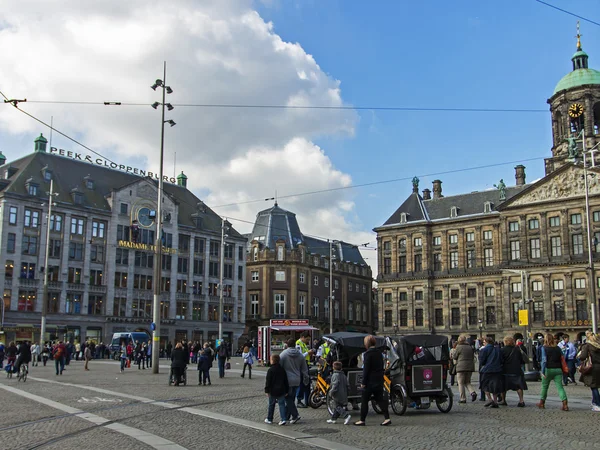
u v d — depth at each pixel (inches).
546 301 3058.6
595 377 687.1
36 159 3029.0
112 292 3088.1
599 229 2965.1
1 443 491.5
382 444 498.0
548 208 3132.4
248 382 1173.7
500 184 3440.0
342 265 4466.0
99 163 3378.4
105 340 3021.7
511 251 3255.4
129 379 1232.2
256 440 514.9
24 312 2736.2
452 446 483.5
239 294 3764.8
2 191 2748.5
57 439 509.7
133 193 3240.7
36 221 2847.0
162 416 660.1
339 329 4340.6
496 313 3312.0
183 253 3476.9
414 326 3582.7
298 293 3944.4
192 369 1608.0
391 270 3742.6
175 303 3383.4
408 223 3695.9
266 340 1909.4
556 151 3356.3
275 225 4050.2
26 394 900.6
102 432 548.1
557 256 3078.2
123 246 3152.1
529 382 1180.5
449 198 3715.6
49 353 2233.0
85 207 3024.1
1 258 2687.0
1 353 1685.5
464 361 800.3
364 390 605.3
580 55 3356.3
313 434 551.8
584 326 2896.2
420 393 686.5
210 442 502.0
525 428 571.2
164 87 1497.3
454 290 3518.7
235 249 3782.0
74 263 2967.5
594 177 3011.8
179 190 3720.5
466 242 3516.2
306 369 636.7
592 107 3223.4
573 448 468.4
